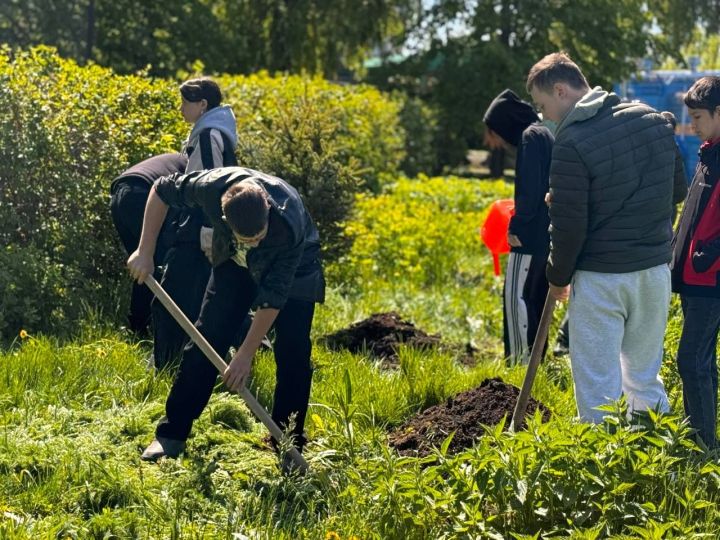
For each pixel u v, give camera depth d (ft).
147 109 27.91
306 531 14.03
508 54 108.37
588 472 13.82
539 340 16.67
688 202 17.34
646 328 16.60
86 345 20.65
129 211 21.29
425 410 19.30
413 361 21.86
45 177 24.49
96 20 94.94
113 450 15.92
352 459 15.72
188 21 98.73
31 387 18.48
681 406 19.07
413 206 46.70
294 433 16.52
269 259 15.10
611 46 109.29
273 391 19.56
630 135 15.75
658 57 115.75
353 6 117.50
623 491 14.01
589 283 16.21
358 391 19.47
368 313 29.58
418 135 92.22
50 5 90.48
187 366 15.96
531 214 22.98
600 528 13.28
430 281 37.76
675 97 101.81
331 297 30.30
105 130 25.84
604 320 16.22
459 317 31.42
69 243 24.38
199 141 20.85
